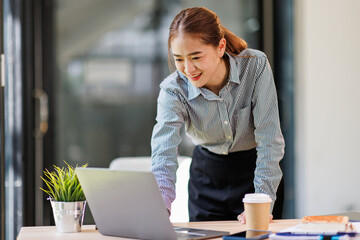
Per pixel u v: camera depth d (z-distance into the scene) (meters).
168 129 2.12
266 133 2.16
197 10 1.96
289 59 4.64
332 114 4.59
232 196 2.43
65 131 4.28
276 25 4.65
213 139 2.35
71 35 4.27
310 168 4.61
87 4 4.32
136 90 4.45
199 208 2.51
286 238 1.57
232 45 2.18
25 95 3.97
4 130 3.14
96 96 4.36
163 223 1.65
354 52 4.55
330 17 4.57
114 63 4.40
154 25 4.46
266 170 2.14
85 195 1.80
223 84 2.20
